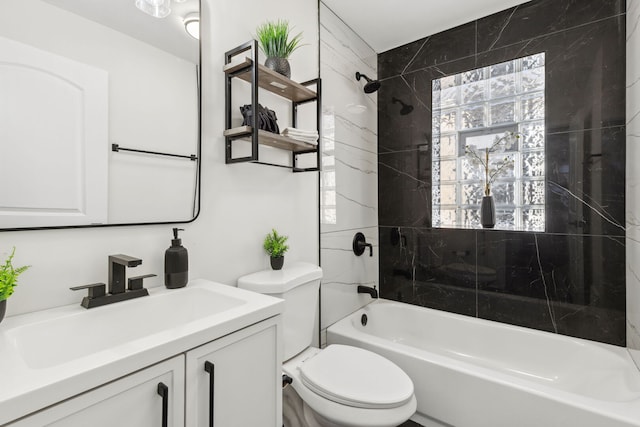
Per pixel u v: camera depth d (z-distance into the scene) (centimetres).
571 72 189
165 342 68
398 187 256
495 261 216
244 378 88
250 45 126
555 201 195
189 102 124
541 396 131
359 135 240
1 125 81
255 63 124
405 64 252
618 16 176
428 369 160
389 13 213
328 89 206
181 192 121
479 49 220
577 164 188
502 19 211
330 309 208
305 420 143
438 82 239
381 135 265
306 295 150
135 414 64
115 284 97
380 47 257
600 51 181
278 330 99
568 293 192
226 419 83
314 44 194
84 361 59
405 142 253
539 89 203
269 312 94
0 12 81
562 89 192
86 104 96
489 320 217
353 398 118
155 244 115
